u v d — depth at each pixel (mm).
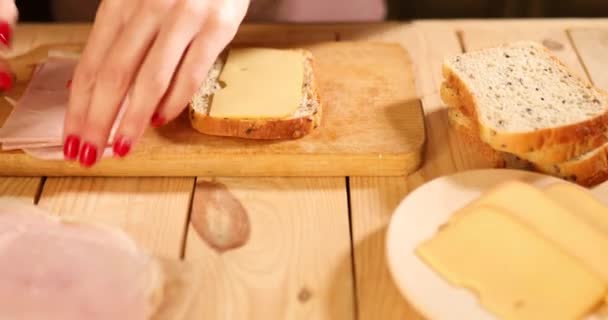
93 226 511
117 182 588
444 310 448
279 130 589
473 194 534
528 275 454
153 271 486
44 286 463
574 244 474
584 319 442
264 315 478
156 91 548
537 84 616
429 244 480
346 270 510
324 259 519
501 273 458
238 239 534
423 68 726
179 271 497
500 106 588
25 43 760
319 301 489
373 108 635
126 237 507
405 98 649
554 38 772
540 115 576
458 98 624
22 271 471
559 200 516
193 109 605
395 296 493
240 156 581
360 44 735
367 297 492
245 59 666
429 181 560
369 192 577
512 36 781
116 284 469
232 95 613
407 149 583
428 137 630
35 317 445
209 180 590
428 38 778
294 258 519
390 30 791
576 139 556
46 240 494
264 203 566
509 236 474
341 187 582
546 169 576
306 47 730
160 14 558
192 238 534
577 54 743
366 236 538
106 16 567
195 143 592
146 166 585
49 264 476
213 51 575
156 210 561
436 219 512
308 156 580
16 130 590
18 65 704
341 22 799
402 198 572
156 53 550
